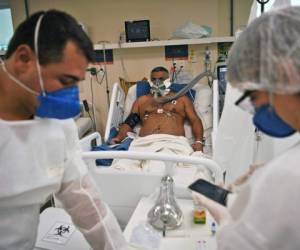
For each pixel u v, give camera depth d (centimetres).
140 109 291
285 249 63
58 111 91
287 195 60
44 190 104
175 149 227
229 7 316
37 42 80
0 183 91
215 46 316
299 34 65
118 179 172
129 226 142
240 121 168
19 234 102
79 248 135
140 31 312
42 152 99
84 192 115
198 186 106
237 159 173
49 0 341
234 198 85
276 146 155
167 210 140
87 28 344
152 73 281
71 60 83
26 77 85
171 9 326
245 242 66
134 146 239
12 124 91
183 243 128
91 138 220
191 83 238
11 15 348
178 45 323
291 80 61
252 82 68
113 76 346
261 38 68
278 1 138
